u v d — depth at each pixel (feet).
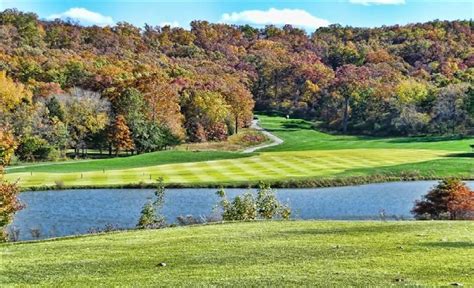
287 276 53.67
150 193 193.26
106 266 60.80
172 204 171.73
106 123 345.72
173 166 260.62
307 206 171.53
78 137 340.18
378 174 231.50
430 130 432.66
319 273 54.80
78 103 349.61
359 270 55.88
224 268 58.13
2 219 109.81
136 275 56.08
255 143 405.59
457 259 60.13
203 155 298.15
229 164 264.93
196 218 139.13
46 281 54.49
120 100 361.30
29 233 132.57
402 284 50.11
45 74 422.82
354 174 228.43
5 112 318.65
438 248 66.39
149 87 384.27
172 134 369.30
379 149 341.00
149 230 90.84
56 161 302.86
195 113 410.11
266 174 229.66
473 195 133.59
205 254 65.62
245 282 51.65
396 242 71.00
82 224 143.95
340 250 66.18
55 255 68.08
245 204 118.83
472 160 270.46
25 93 352.28
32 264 62.39
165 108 380.78
